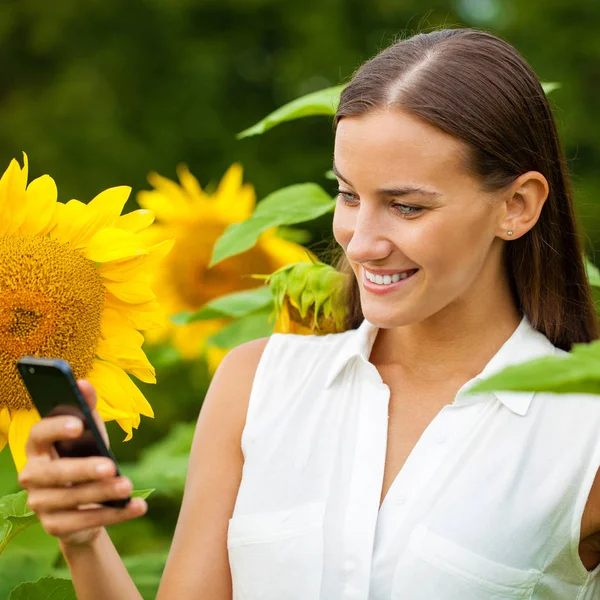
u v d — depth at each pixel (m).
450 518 2.60
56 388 2.14
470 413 2.68
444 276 2.57
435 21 12.06
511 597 2.58
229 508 2.85
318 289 3.16
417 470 2.66
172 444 4.43
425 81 2.54
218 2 12.55
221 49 12.49
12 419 2.68
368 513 2.64
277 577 2.68
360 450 2.73
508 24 12.02
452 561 2.57
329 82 11.98
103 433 2.27
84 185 11.69
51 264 2.69
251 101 12.46
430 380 2.80
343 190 2.64
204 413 2.97
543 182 2.67
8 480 3.03
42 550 3.50
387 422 2.77
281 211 3.49
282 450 2.79
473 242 2.60
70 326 2.70
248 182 11.75
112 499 2.19
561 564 2.63
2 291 2.66
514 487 2.61
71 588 2.82
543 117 2.77
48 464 2.17
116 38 12.57
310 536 2.68
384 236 2.55
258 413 2.86
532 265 2.83
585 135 11.33
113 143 11.82
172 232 5.20
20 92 12.45
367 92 2.57
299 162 11.87
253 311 3.67
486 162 2.57
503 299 2.85
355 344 2.83
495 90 2.61
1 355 2.65
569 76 11.71
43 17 12.51
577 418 2.64
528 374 1.51
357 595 2.61
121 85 12.32
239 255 5.07
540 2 12.05
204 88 12.34
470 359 2.79
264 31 12.67
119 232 2.74
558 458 2.62
